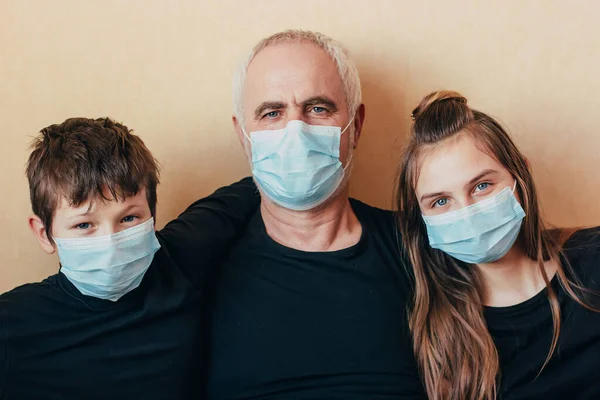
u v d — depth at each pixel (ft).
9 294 4.22
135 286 4.30
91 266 4.01
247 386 4.66
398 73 5.92
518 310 4.68
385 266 5.01
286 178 4.66
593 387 4.55
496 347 4.69
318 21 5.84
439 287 4.90
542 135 5.96
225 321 4.78
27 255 5.65
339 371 4.63
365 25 5.85
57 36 5.61
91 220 4.01
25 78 5.60
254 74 4.86
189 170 5.91
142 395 4.29
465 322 4.73
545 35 5.82
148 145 5.83
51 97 5.65
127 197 4.09
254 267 4.98
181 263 4.67
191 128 5.86
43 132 4.43
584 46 5.82
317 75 4.75
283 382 4.65
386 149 6.04
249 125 4.95
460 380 4.66
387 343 4.71
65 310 4.25
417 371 4.76
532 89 5.90
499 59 5.87
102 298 4.26
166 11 5.70
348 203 5.30
